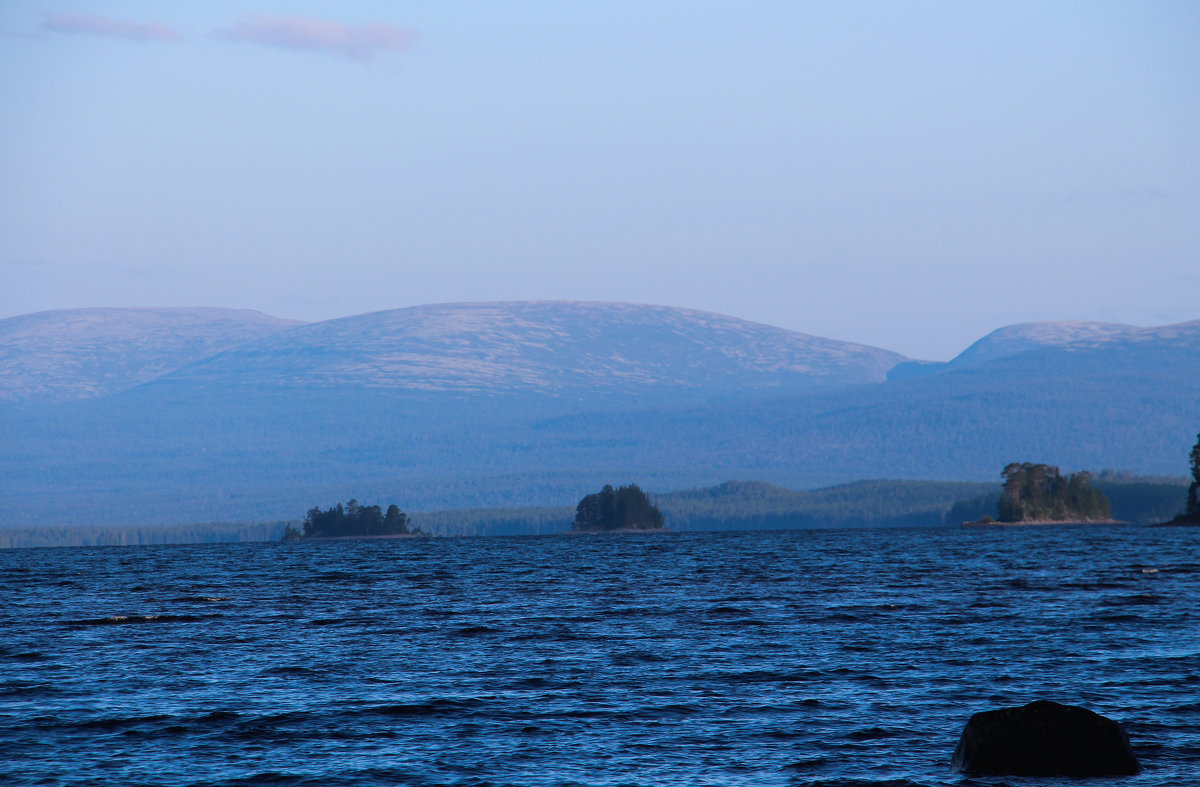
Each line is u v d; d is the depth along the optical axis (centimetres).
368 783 11325
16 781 11506
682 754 12256
